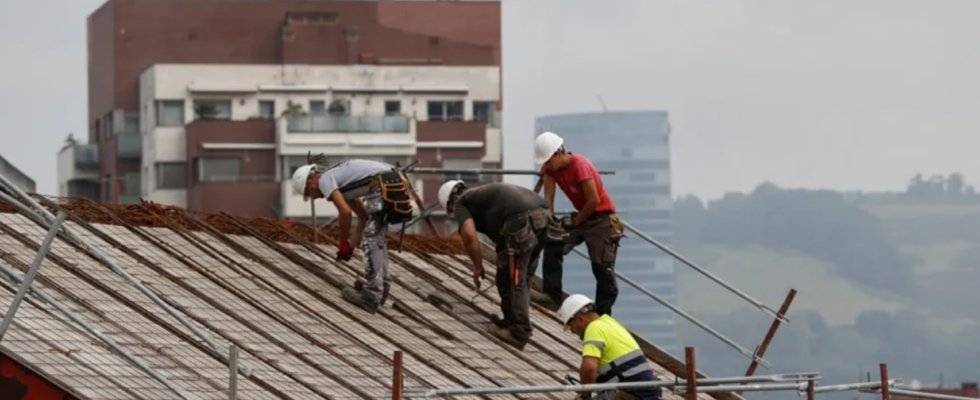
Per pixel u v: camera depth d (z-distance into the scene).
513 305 37.41
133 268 34.03
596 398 31.30
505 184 37.00
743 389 32.94
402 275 41.41
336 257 38.41
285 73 168.25
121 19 170.38
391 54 170.75
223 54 168.62
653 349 42.81
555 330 41.25
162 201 163.75
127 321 30.64
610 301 37.75
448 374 33.59
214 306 33.38
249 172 161.38
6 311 28.95
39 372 26.59
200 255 36.75
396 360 28.25
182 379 28.42
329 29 169.75
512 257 36.44
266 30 169.50
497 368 35.34
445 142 166.50
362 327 35.50
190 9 169.62
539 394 34.19
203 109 164.38
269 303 35.00
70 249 33.75
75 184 175.38
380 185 36.69
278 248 39.44
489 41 173.25
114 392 26.88
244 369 28.91
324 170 37.66
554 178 37.59
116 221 36.88
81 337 28.88
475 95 171.25
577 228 37.75
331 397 29.92
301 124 160.00
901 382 36.59
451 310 39.12
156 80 164.50
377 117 162.88
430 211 46.53
